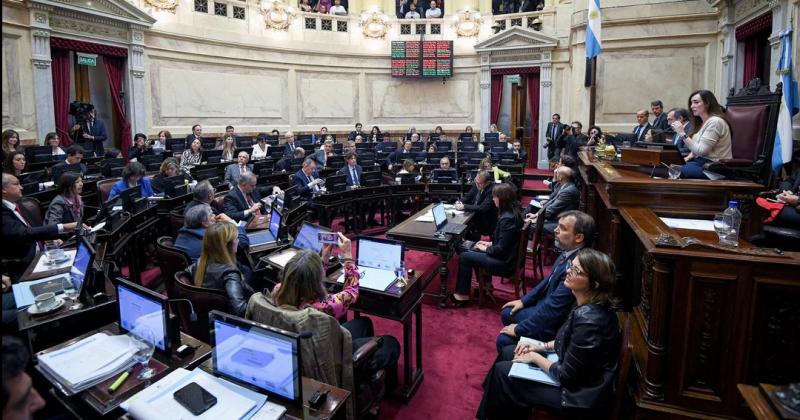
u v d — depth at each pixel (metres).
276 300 2.39
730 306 2.15
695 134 3.54
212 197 4.59
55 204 4.46
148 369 2.10
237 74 12.41
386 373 3.20
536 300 3.46
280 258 3.63
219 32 11.86
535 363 2.58
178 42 11.19
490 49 13.73
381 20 14.38
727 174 3.39
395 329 4.24
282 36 13.14
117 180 6.04
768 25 7.35
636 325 2.81
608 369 2.35
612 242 3.58
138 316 2.29
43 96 8.73
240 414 1.75
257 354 1.89
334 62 13.97
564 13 13.11
